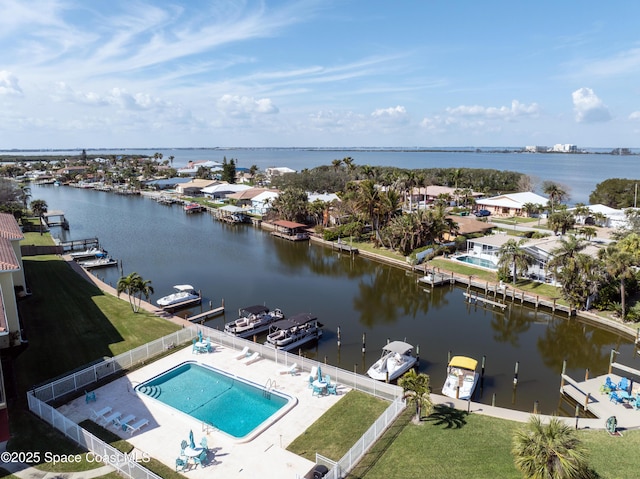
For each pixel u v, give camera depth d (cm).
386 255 7444
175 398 2881
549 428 1955
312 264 7238
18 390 2811
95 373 2978
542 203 10788
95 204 14088
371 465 2188
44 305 4419
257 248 8319
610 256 4531
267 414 2709
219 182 16138
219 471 2120
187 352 3497
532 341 4256
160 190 17462
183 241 8819
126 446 2308
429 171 17862
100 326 3938
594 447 2336
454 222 7725
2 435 2175
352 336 4325
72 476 2041
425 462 2208
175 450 2288
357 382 2962
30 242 7644
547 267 5028
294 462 2188
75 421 2527
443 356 3888
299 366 3244
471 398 3145
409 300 5478
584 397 2964
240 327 4225
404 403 2706
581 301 4731
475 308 5184
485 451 2300
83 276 5647
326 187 15000
